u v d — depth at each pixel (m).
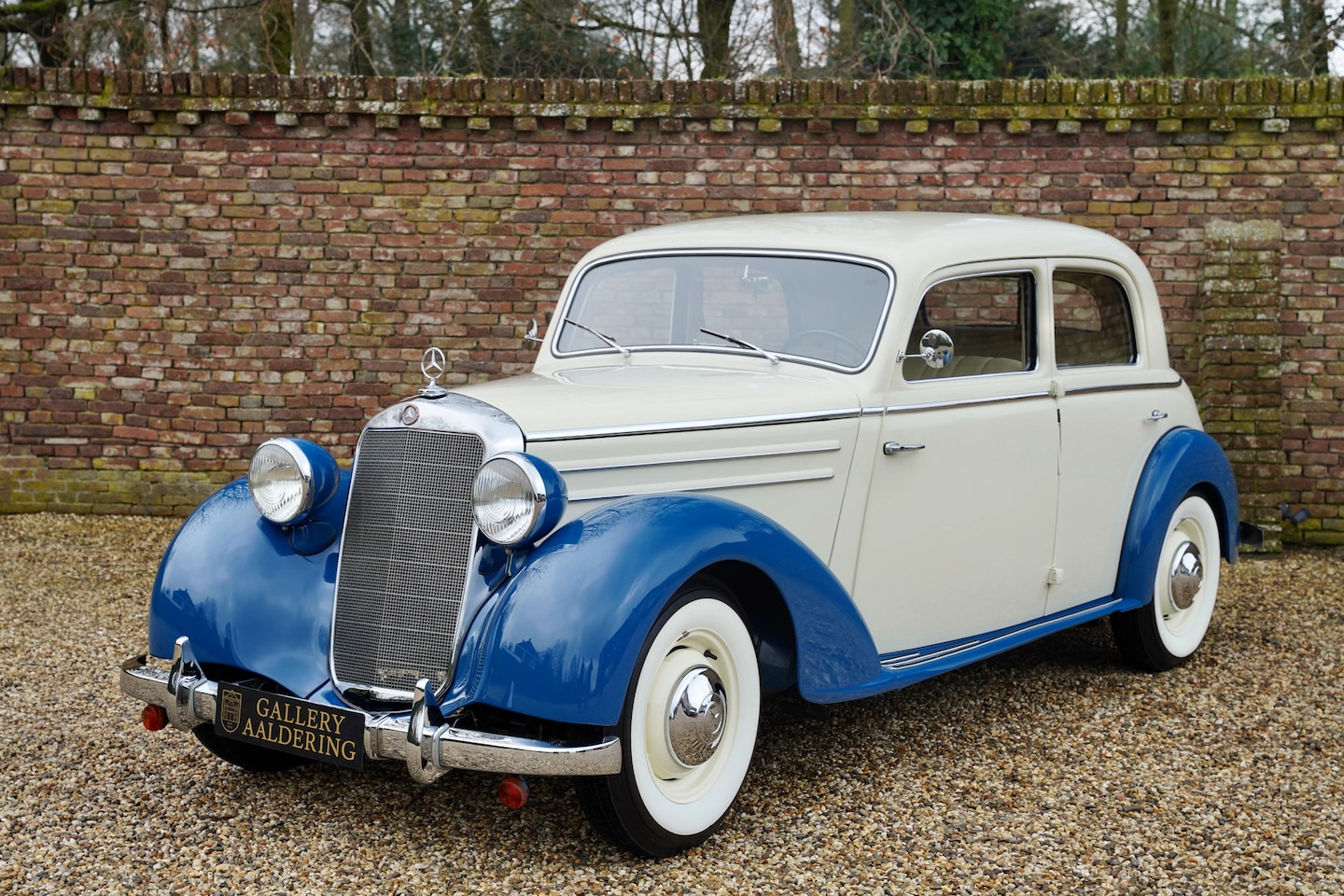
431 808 3.42
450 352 7.71
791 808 3.44
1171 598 4.88
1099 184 7.37
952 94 7.34
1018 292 4.29
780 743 4.03
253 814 3.38
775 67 12.67
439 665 3.04
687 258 4.28
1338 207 7.27
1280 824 3.33
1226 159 7.29
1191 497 4.98
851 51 12.83
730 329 4.12
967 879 2.98
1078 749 3.96
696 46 13.18
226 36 12.29
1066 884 2.96
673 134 7.51
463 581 3.03
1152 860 3.10
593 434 3.22
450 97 7.52
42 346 7.80
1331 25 13.55
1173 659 4.93
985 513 4.10
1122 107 7.28
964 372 4.12
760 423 3.51
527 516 2.92
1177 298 7.41
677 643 3.14
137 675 3.25
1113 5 14.79
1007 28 13.64
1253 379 7.24
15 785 3.59
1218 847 3.18
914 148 7.43
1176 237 7.38
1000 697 4.55
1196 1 14.16
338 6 13.75
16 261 7.73
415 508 3.12
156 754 3.87
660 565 2.94
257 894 2.88
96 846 3.16
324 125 7.61
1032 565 4.32
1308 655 5.11
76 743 3.97
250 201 7.66
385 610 3.12
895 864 3.07
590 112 7.46
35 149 7.65
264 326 7.74
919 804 3.48
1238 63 14.41
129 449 7.85
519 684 2.85
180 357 7.78
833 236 4.09
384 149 7.62
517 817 3.36
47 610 5.75
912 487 3.85
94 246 7.72
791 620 3.35
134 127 7.65
